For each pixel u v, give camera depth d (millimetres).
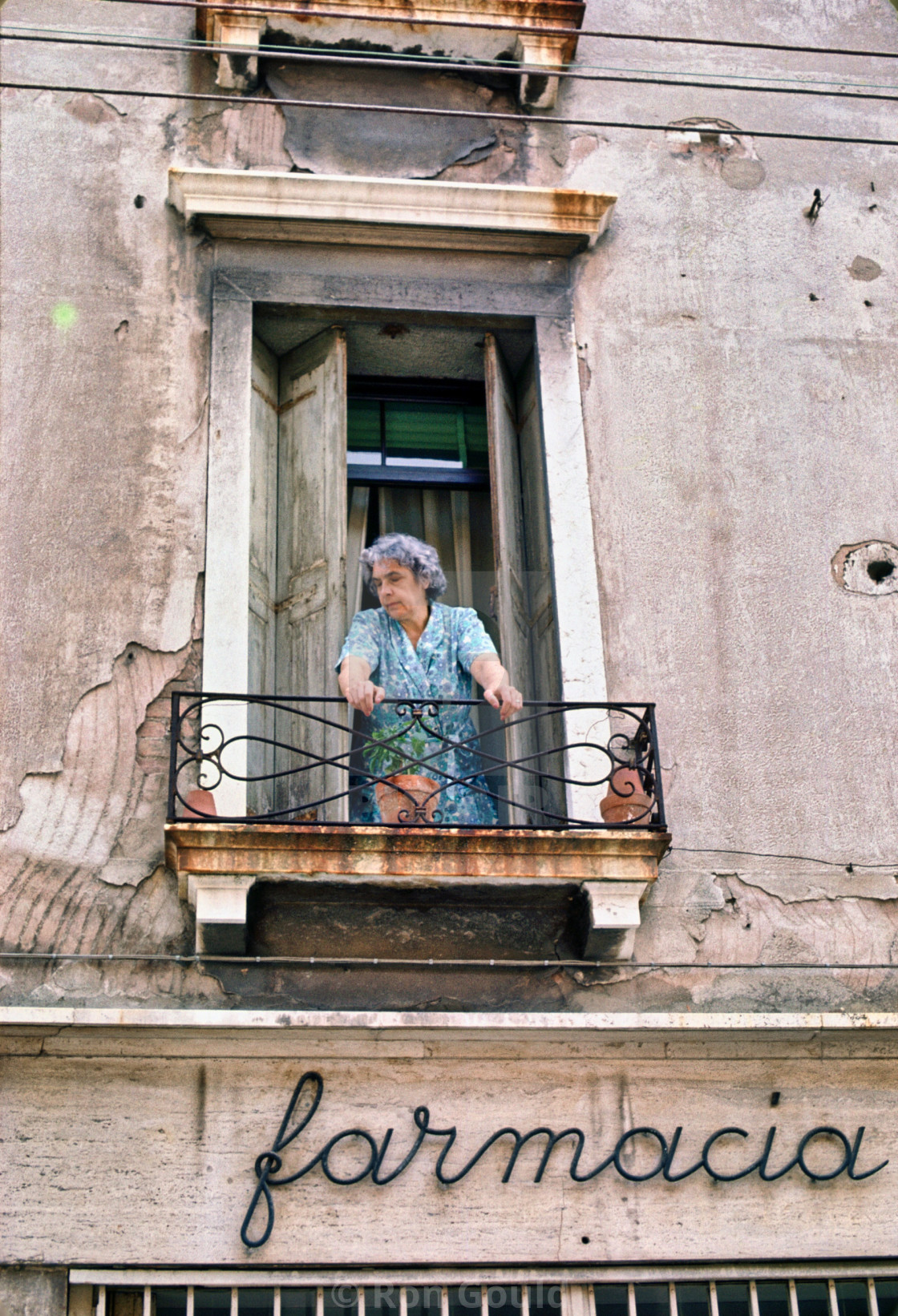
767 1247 5723
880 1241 5773
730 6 8445
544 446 7156
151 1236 5488
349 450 7652
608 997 6074
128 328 7133
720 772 6605
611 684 6727
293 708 6777
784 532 7148
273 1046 5781
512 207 7422
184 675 6477
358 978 5984
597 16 8234
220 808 6215
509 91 7961
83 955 5883
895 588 7109
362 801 6578
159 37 7812
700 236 7762
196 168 7254
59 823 6121
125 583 6613
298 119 7684
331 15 7691
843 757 6715
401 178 7602
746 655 6867
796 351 7570
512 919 6152
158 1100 5676
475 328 7422
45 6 7828
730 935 6262
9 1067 5660
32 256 7219
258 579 6887
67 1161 5551
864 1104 6000
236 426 6965
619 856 6035
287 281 7266
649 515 7086
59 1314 5383
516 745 6762
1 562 6586
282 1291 5594
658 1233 5703
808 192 7980
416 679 6727
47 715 6324
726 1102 5934
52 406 6922
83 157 7477
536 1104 5836
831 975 6234
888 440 7441
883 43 8492
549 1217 5676
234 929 5820
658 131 7820
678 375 7418
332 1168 5660
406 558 6840
